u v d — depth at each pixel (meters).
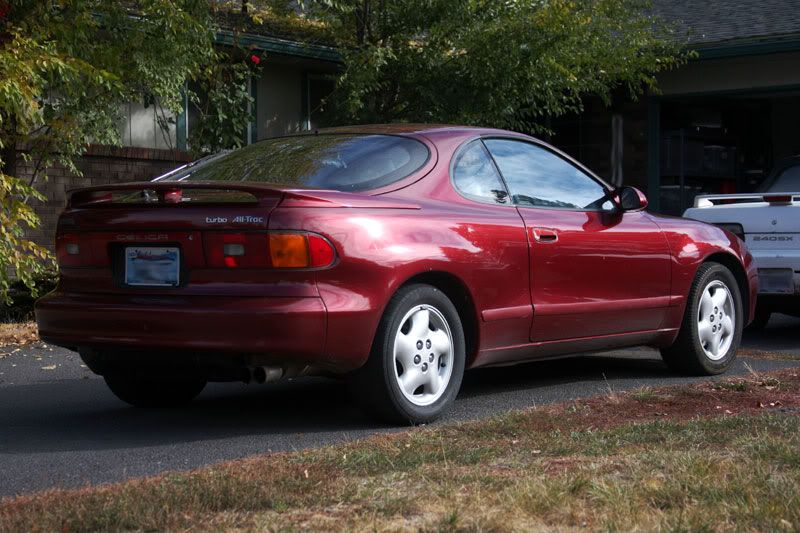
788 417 5.32
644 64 14.66
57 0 10.48
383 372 5.49
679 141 18.72
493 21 13.05
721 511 3.56
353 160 5.88
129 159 14.13
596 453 4.60
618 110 18.45
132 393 6.34
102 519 3.61
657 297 7.12
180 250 5.38
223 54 12.77
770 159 20.27
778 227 9.68
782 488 3.81
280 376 5.30
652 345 7.31
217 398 6.89
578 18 13.02
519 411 5.88
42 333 5.80
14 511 3.82
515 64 12.97
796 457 4.31
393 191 5.74
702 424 5.20
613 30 14.35
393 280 5.46
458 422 5.78
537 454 4.64
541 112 14.23
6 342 10.03
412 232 5.62
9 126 10.78
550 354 6.57
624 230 6.90
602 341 6.83
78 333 5.59
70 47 10.30
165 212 5.42
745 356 8.66
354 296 5.31
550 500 3.71
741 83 17.06
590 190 6.91
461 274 5.84
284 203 5.24
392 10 13.19
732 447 4.62
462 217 5.93
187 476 4.29
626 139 18.42
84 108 11.13
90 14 10.62
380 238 5.45
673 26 15.38
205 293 5.29
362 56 12.84
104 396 7.06
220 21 13.45
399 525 3.48
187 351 5.30
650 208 18.16
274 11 13.71
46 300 5.79
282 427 5.81
